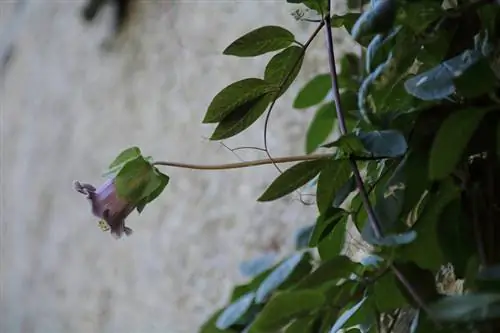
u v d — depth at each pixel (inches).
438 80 53.6
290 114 79.8
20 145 164.6
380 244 53.6
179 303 97.3
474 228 54.3
